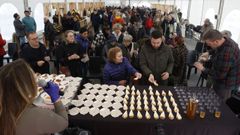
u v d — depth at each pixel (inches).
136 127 65.8
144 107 72.7
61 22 304.5
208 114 69.8
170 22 315.9
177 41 144.0
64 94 77.4
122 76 104.0
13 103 38.2
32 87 40.1
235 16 201.2
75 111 69.9
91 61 150.6
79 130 63.6
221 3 236.7
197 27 333.7
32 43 119.6
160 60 105.8
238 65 92.8
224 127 64.5
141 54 108.7
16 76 38.3
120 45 141.9
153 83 96.0
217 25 246.1
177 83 140.0
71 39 136.8
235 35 200.2
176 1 581.0
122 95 83.3
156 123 64.7
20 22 250.7
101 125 66.2
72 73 139.9
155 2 971.3
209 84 108.2
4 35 244.5
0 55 179.3
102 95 82.6
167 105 74.3
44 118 42.1
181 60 139.4
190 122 65.2
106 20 377.1
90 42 197.3
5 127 38.0
